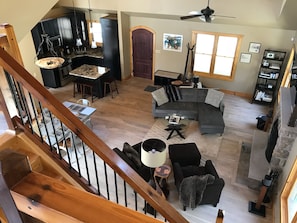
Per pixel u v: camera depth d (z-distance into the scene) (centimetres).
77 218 89
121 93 900
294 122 470
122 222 89
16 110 221
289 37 750
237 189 534
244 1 681
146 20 901
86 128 175
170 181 552
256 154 579
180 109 745
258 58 812
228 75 881
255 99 833
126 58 971
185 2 739
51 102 170
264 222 471
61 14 967
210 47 864
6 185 93
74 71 855
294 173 415
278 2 648
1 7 386
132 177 173
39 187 96
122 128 718
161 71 959
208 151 636
